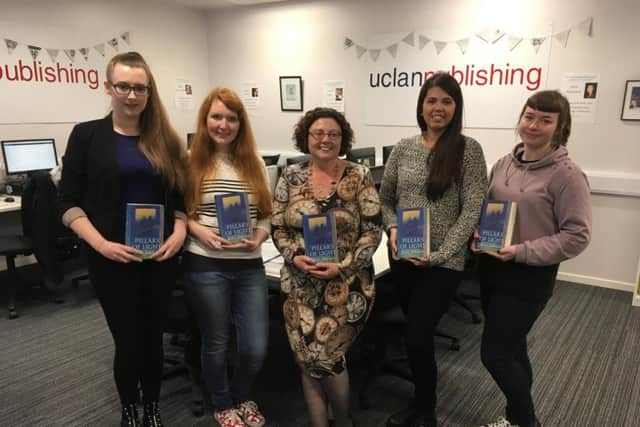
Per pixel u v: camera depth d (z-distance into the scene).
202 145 1.85
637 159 3.78
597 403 2.32
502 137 4.34
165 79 5.64
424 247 1.81
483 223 1.72
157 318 1.85
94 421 2.18
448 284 1.85
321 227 1.67
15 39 4.25
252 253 1.91
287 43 5.45
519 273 1.68
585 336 3.07
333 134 1.68
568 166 1.59
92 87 4.92
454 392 2.41
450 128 1.80
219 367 1.99
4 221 4.32
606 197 3.93
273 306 2.82
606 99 3.81
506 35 4.13
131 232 1.67
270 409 2.25
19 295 3.79
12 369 2.64
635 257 3.91
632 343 2.98
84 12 4.75
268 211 1.96
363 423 2.16
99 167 1.64
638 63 3.65
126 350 1.82
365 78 5.01
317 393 1.82
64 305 3.60
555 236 1.59
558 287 4.04
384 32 4.78
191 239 1.89
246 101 5.93
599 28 3.74
